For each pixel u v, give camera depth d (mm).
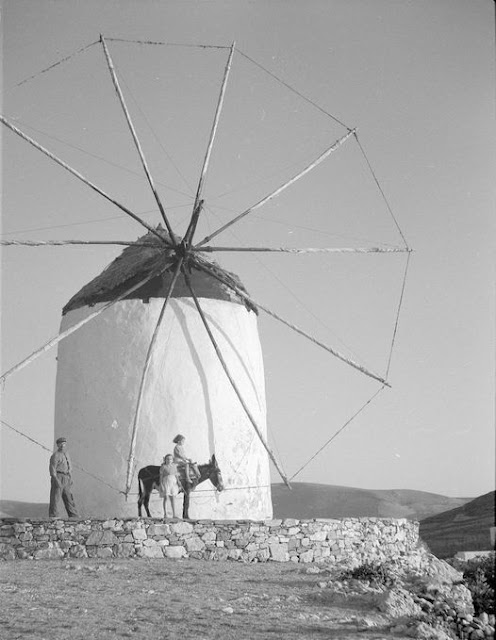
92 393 18391
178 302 18625
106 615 9461
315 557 14938
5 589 10969
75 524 14250
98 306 18766
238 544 14578
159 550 14250
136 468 17734
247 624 9133
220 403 18422
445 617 10172
